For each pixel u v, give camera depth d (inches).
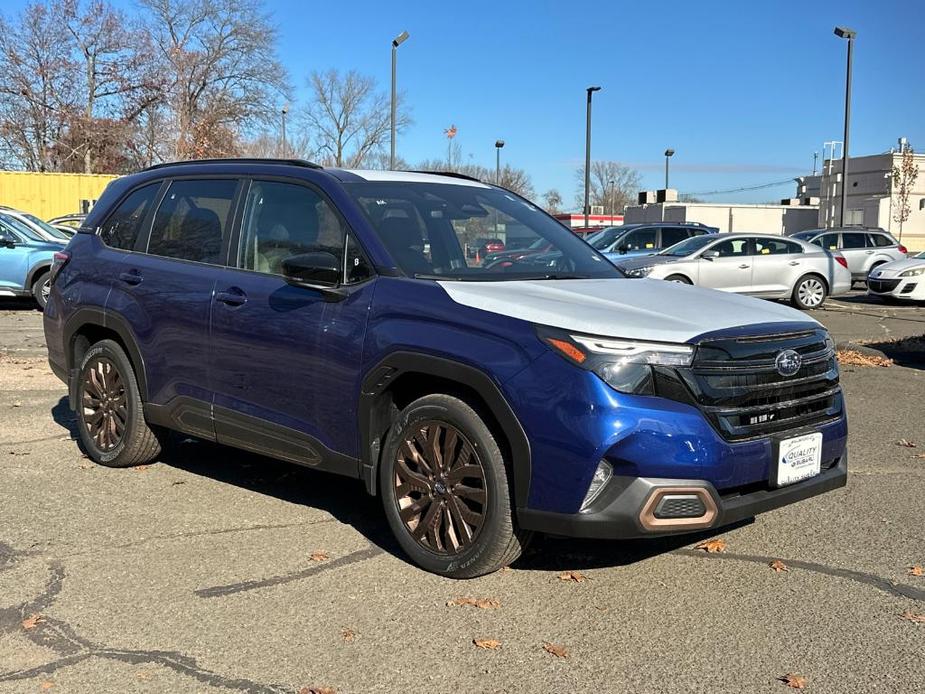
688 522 138.4
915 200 1806.1
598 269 192.4
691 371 139.2
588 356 137.9
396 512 161.9
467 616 141.2
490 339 146.8
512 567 161.6
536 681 121.6
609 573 159.5
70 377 233.3
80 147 1641.2
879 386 353.7
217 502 198.4
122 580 154.3
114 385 221.0
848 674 124.0
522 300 151.1
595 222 1911.9
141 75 1684.3
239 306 185.0
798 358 150.9
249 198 195.8
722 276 670.5
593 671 124.4
